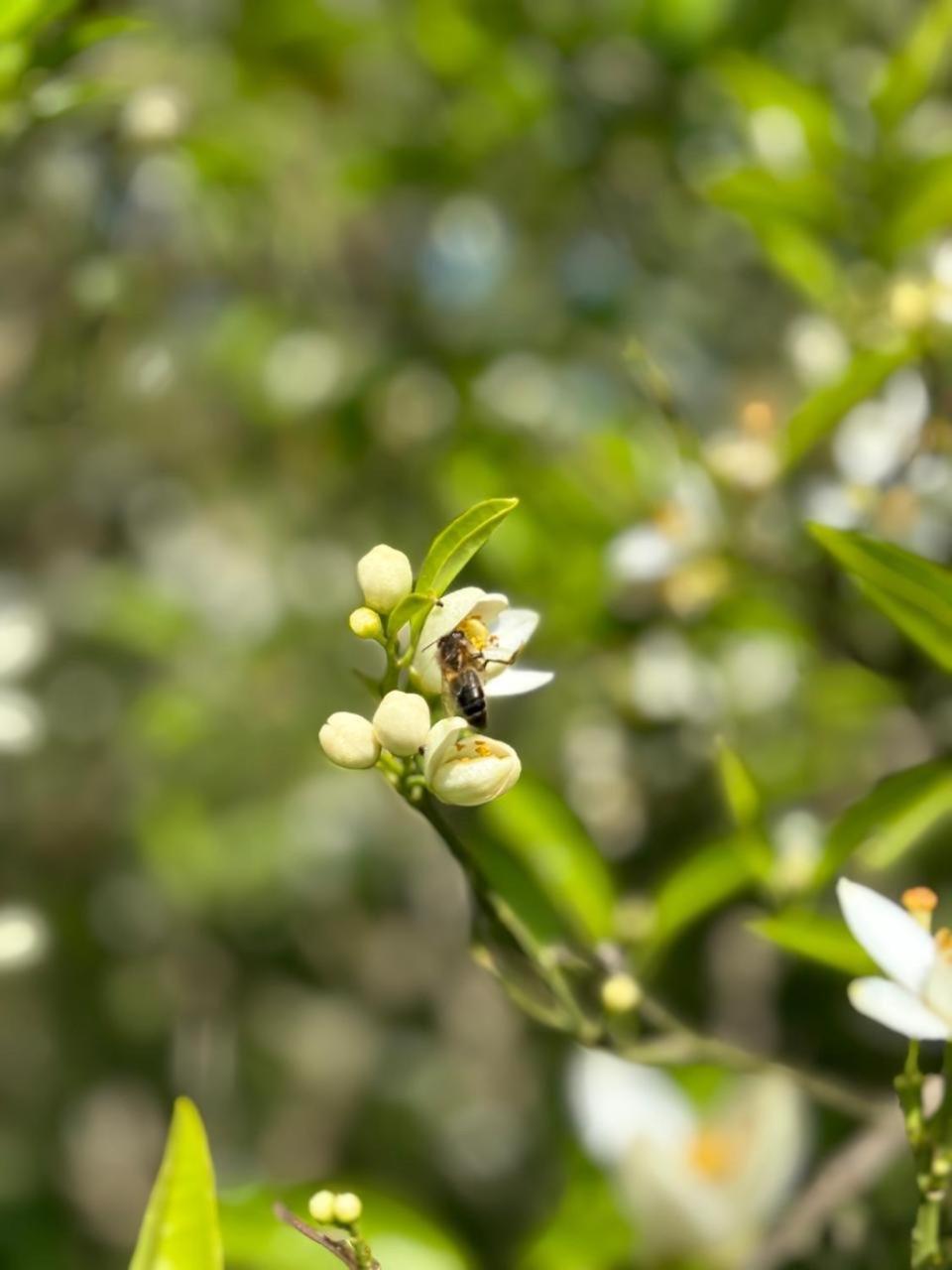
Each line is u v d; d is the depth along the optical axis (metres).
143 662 0.66
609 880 0.32
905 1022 0.21
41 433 0.59
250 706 0.65
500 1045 0.64
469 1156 0.61
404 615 0.21
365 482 0.59
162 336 0.53
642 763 0.48
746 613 0.41
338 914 0.68
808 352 0.44
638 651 0.46
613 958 0.30
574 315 0.60
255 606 0.66
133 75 0.52
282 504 0.64
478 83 0.54
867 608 0.39
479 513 0.21
